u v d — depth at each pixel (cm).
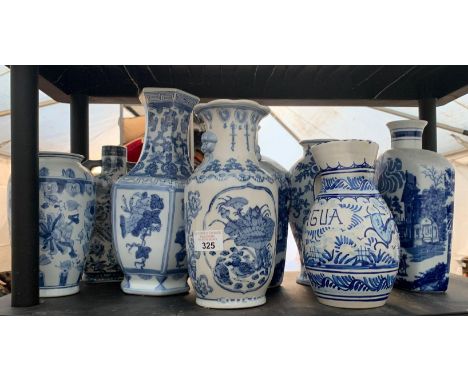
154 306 76
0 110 157
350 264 70
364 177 74
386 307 74
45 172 82
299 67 106
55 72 108
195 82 116
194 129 130
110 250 102
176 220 83
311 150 78
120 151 104
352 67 106
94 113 176
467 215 179
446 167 87
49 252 82
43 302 79
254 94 122
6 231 170
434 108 121
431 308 73
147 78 113
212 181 72
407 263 86
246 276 72
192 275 75
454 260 180
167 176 84
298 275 105
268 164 91
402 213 86
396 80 116
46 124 172
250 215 71
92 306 76
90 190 89
